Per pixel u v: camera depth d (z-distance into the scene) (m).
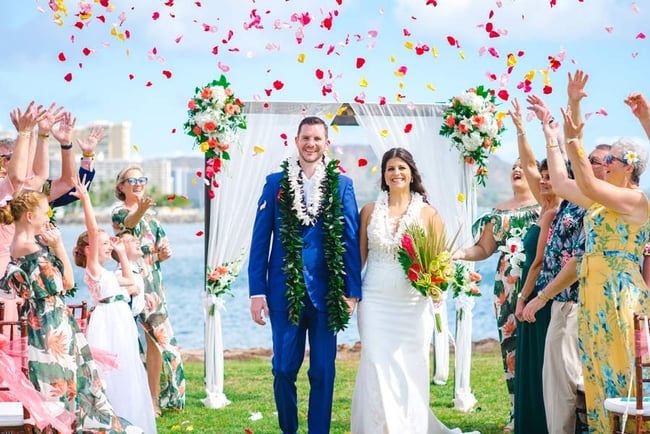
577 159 5.36
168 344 8.13
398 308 6.36
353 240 6.27
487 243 7.20
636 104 5.63
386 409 6.23
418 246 6.21
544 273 6.37
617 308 5.50
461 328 8.34
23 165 6.01
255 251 6.31
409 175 6.47
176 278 40.59
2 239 6.11
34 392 5.30
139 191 8.02
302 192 6.29
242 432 7.33
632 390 5.45
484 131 8.37
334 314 6.13
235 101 8.25
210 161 8.33
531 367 6.51
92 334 6.62
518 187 7.26
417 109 8.60
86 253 6.78
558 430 6.17
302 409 8.24
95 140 6.81
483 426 7.49
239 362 12.27
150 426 6.68
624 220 5.53
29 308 5.56
